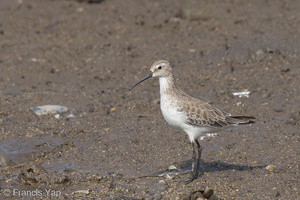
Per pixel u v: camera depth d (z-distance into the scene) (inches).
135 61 789.9
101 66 778.2
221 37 845.8
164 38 871.7
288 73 698.2
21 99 665.6
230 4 1003.3
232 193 414.0
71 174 466.6
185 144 520.7
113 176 457.4
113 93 677.3
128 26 937.5
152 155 500.1
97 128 571.8
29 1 1095.6
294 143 503.2
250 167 461.7
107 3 1075.9
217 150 502.3
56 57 820.0
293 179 430.6
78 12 1024.9
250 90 656.4
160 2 1074.1
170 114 448.1
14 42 890.1
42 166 486.9
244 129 544.7
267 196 405.7
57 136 557.3
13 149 532.1
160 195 421.1
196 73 728.3
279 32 831.1
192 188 427.5
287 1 1007.6
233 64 747.4
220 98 639.1
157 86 700.0
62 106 634.8
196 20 946.7
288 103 607.5
